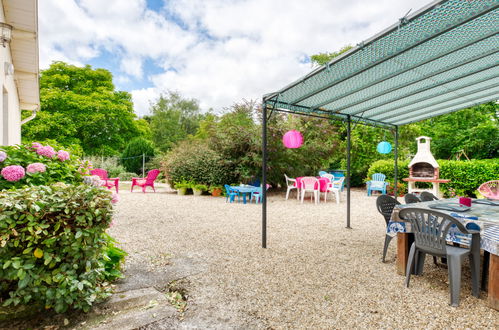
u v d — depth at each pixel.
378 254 3.71
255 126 10.70
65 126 16.36
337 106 4.66
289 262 3.39
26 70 6.31
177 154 11.60
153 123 29.61
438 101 4.78
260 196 8.53
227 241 4.29
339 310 2.29
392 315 2.21
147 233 4.71
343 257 3.59
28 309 2.05
